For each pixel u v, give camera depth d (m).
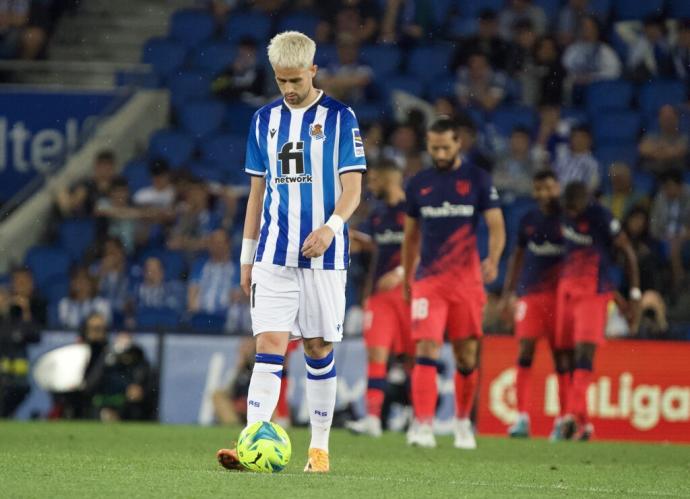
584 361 39.19
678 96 62.84
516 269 40.78
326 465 22.33
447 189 32.59
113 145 61.84
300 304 21.52
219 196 56.59
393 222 37.97
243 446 21.39
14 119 62.62
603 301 39.25
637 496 20.16
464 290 32.69
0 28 66.69
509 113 60.12
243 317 50.03
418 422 33.38
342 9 67.00
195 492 18.09
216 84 63.12
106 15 71.06
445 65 64.19
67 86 67.25
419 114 57.75
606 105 62.84
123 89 64.06
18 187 62.53
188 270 53.56
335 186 21.52
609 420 43.53
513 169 57.56
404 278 34.09
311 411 22.31
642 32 65.00
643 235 51.62
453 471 24.89
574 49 64.00
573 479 23.83
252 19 66.94
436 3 67.06
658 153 59.47
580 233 39.12
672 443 42.09
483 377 43.44
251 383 21.56
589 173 57.31
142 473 21.38
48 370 45.12
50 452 27.47
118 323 51.41
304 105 21.66
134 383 44.75
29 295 49.50
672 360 43.75
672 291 51.25
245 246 22.44
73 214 57.09
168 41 66.38
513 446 35.59
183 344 44.97
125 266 52.62
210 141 61.44
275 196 21.59
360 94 61.69
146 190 56.78
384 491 19.14
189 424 43.97
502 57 62.78
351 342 44.75
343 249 21.55
